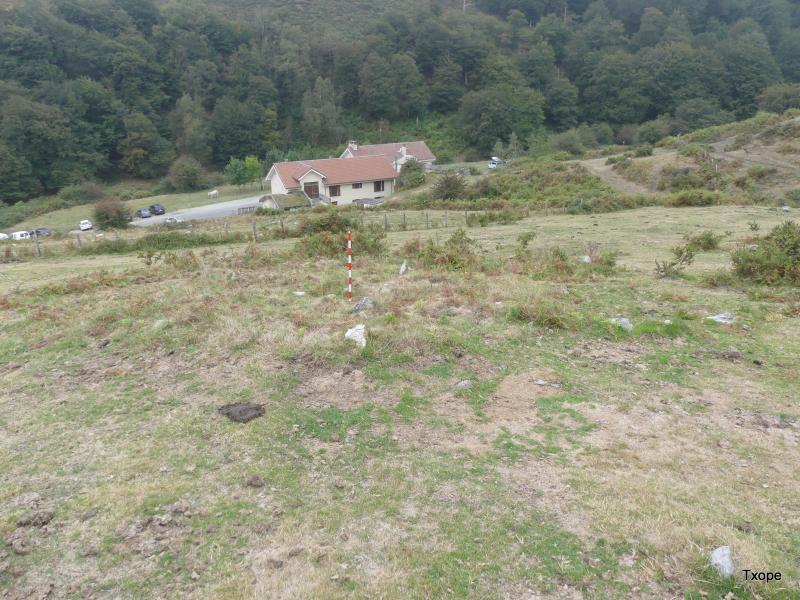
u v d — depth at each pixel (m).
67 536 4.37
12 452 5.60
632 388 7.01
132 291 11.45
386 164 49.94
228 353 7.55
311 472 5.16
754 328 9.15
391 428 5.89
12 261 20.56
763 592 3.72
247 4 117.25
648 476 5.14
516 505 4.70
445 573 3.95
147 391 6.77
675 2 113.44
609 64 87.62
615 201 27.09
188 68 78.81
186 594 3.80
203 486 4.93
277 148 75.50
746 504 4.76
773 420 6.25
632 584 3.84
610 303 10.18
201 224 30.75
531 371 7.31
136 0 84.19
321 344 7.43
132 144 68.81
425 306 9.31
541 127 82.19
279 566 4.03
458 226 24.25
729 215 22.62
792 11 117.38
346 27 111.75
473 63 92.19
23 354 8.31
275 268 13.47
